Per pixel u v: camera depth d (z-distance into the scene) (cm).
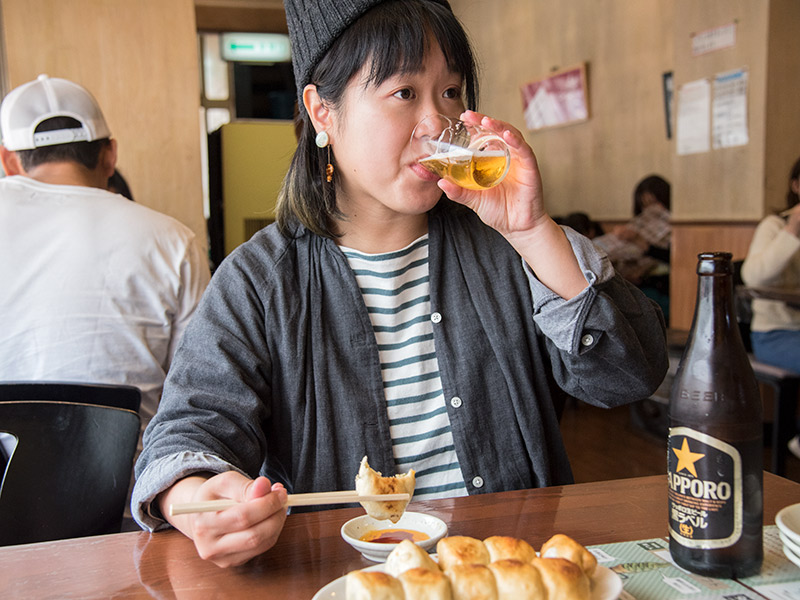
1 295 187
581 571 63
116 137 399
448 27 108
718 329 75
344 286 123
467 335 123
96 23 394
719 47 457
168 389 109
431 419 122
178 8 401
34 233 191
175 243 202
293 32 118
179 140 406
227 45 683
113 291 193
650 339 113
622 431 441
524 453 122
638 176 613
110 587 79
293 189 126
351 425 118
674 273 510
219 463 92
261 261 123
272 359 119
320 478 117
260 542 78
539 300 106
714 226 473
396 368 124
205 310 119
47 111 199
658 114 581
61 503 137
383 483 85
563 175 723
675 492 77
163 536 94
